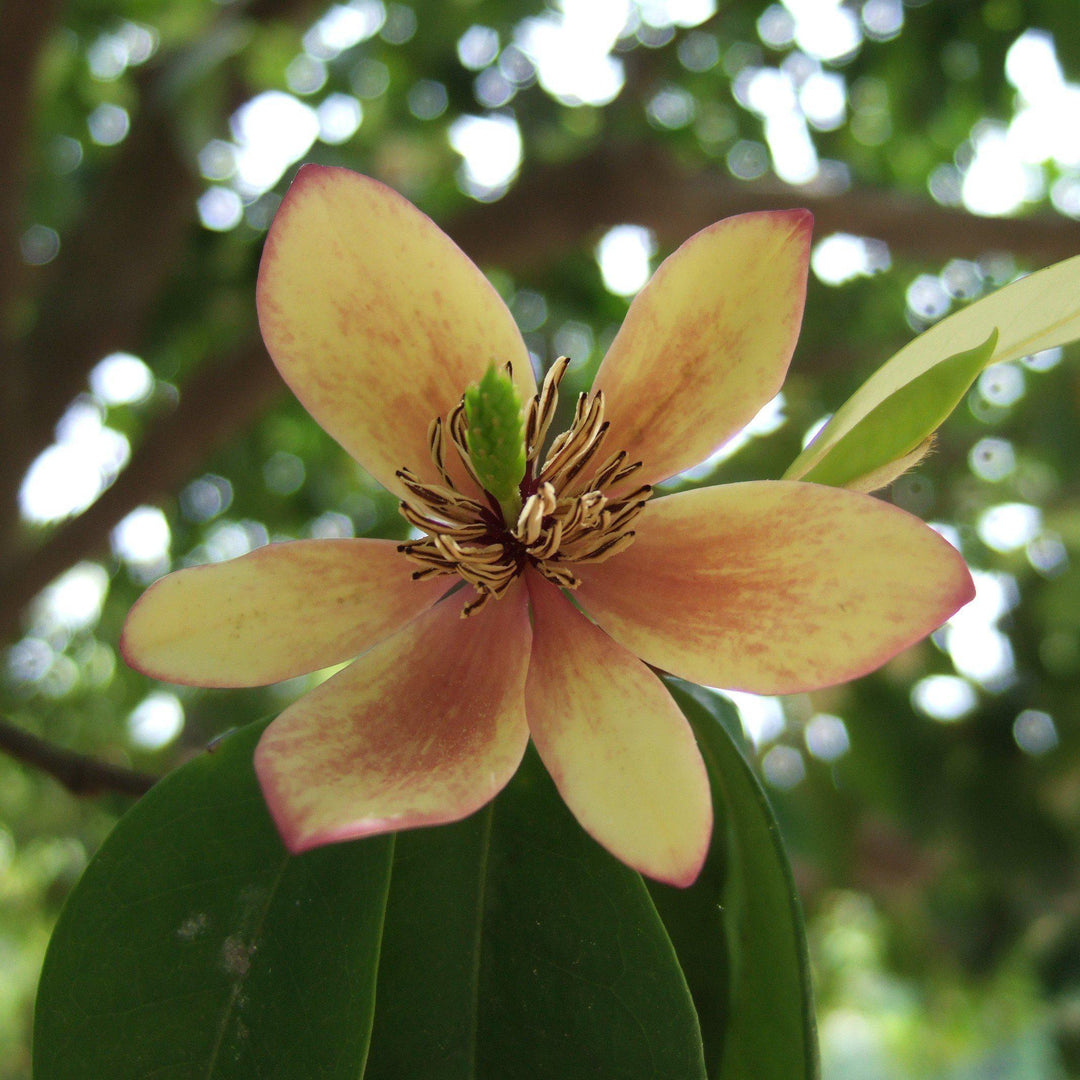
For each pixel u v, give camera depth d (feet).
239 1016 0.21
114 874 0.22
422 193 1.09
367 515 1.27
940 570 0.19
